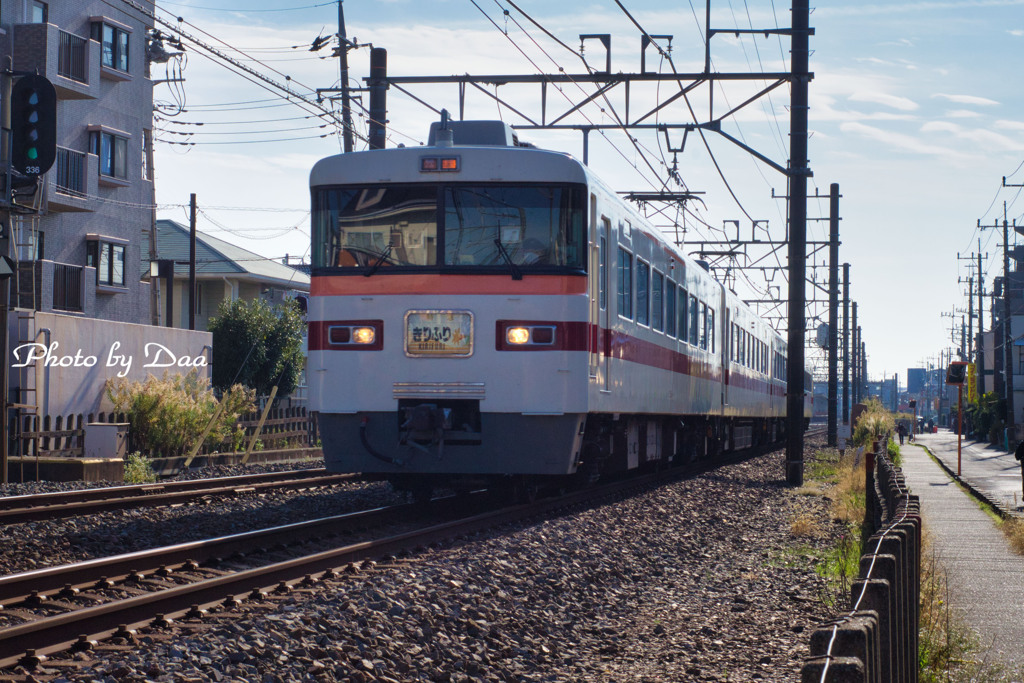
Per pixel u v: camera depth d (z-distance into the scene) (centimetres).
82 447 2545
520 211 1442
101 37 3806
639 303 1862
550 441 1423
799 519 1764
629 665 860
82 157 3672
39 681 668
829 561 1397
